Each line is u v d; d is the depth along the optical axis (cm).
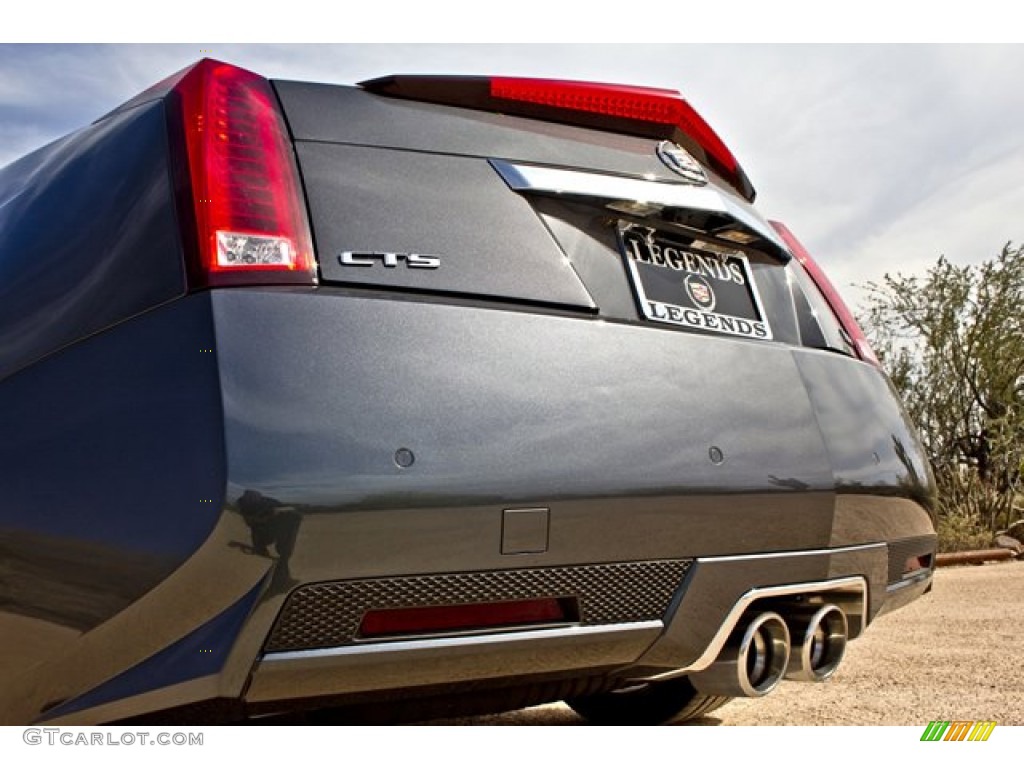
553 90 178
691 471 161
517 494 142
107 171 161
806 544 178
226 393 128
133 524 130
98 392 139
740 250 204
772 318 203
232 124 148
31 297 157
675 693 240
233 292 135
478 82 172
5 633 144
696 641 163
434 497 135
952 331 991
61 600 136
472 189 162
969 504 936
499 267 158
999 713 277
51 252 161
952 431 988
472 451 140
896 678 332
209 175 142
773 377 184
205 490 125
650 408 161
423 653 137
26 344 152
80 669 136
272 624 127
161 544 127
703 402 169
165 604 128
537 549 143
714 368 174
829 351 214
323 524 128
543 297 161
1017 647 391
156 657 130
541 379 150
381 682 137
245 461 125
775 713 278
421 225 154
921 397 1007
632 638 155
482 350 147
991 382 957
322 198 148
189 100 151
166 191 146
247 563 125
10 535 142
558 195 169
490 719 266
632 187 179
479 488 138
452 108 170
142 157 154
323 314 138
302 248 143
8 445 145
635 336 166
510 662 146
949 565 791
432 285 150
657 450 158
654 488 156
